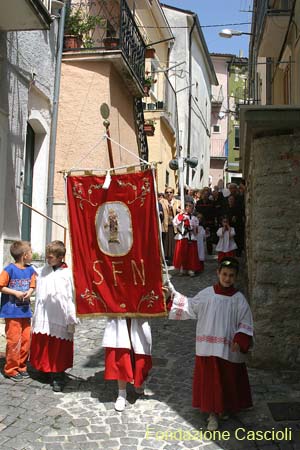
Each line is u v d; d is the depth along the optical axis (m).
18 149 8.57
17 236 8.55
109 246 4.97
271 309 5.70
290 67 10.68
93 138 10.90
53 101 10.30
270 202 5.78
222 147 37.50
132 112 13.09
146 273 4.83
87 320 7.89
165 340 6.92
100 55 10.83
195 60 24.59
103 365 5.88
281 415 4.50
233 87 38.59
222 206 14.38
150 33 18.89
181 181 12.60
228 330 4.34
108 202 5.02
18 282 5.54
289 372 5.55
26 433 4.21
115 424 4.38
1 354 6.20
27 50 8.95
